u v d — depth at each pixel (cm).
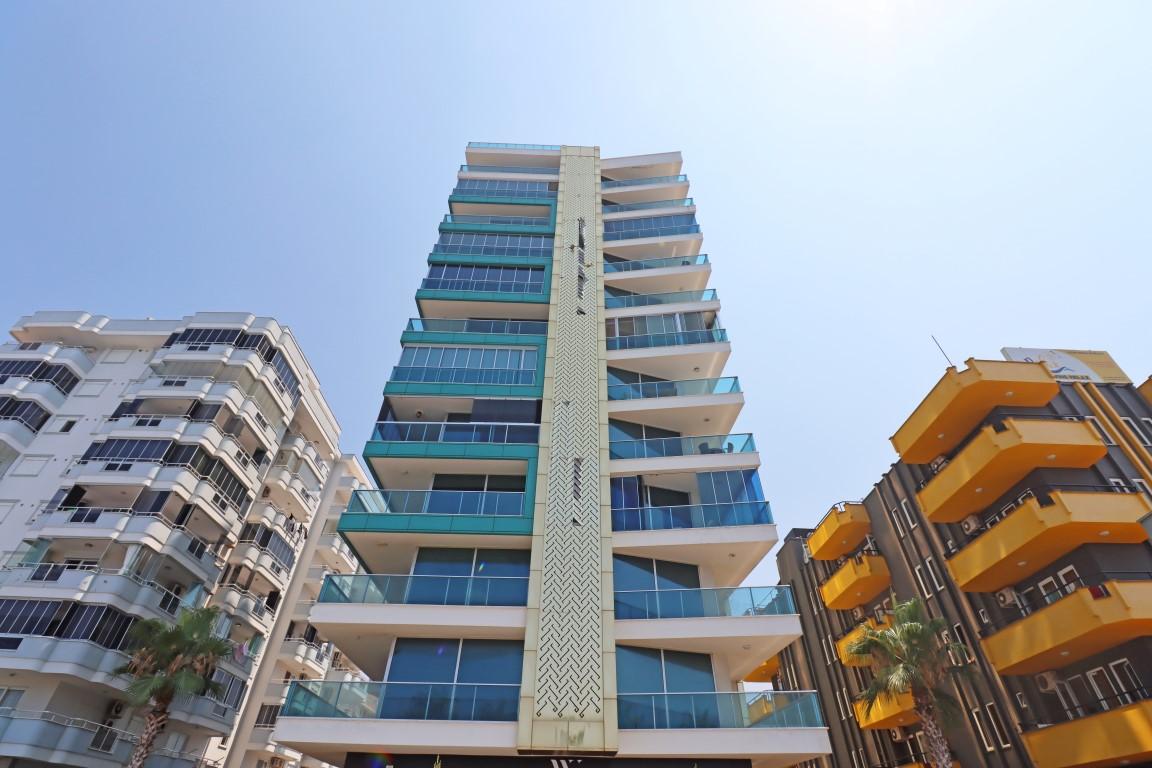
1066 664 1900
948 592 2450
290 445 3797
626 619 1778
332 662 3922
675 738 1546
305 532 4028
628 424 2369
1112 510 1825
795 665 3509
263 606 3409
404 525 1973
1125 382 2380
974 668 2228
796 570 3669
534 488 2092
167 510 2816
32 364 3219
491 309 2822
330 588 1786
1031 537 1867
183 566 2828
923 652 1895
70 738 2186
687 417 2361
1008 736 2059
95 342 3503
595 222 3206
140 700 1958
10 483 2864
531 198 3412
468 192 3469
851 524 3028
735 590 1812
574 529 1969
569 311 2708
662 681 1720
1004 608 2167
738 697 1620
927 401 2345
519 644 1780
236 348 3438
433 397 2391
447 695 1608
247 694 3306
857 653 2083
